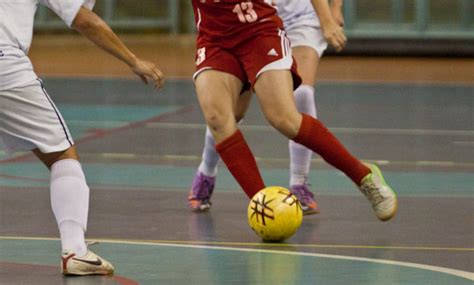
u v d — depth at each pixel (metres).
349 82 39.78
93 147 23.81
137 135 25.91
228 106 14.12
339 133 26.28
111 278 11.58
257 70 13.99
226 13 14.09
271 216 13.59
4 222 15.18
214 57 14.22
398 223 15.21
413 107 32.00
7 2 11.52
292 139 14.30
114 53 11.99
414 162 21.75
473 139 25.33
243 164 14.06
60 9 11.68
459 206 16.69
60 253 13.01
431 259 12.65
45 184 18.75
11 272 11.91
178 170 20.59
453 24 49.62
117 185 18.80
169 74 42.59
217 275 11.69
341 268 12.07
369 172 14.52
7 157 22.14
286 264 12.30
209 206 16.31
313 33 16.08
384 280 11.41
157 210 16.28
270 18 14.16
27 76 11.52
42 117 11.59
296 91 15.84
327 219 15.56
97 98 34.59
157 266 12.22
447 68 45.38
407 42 49.62
